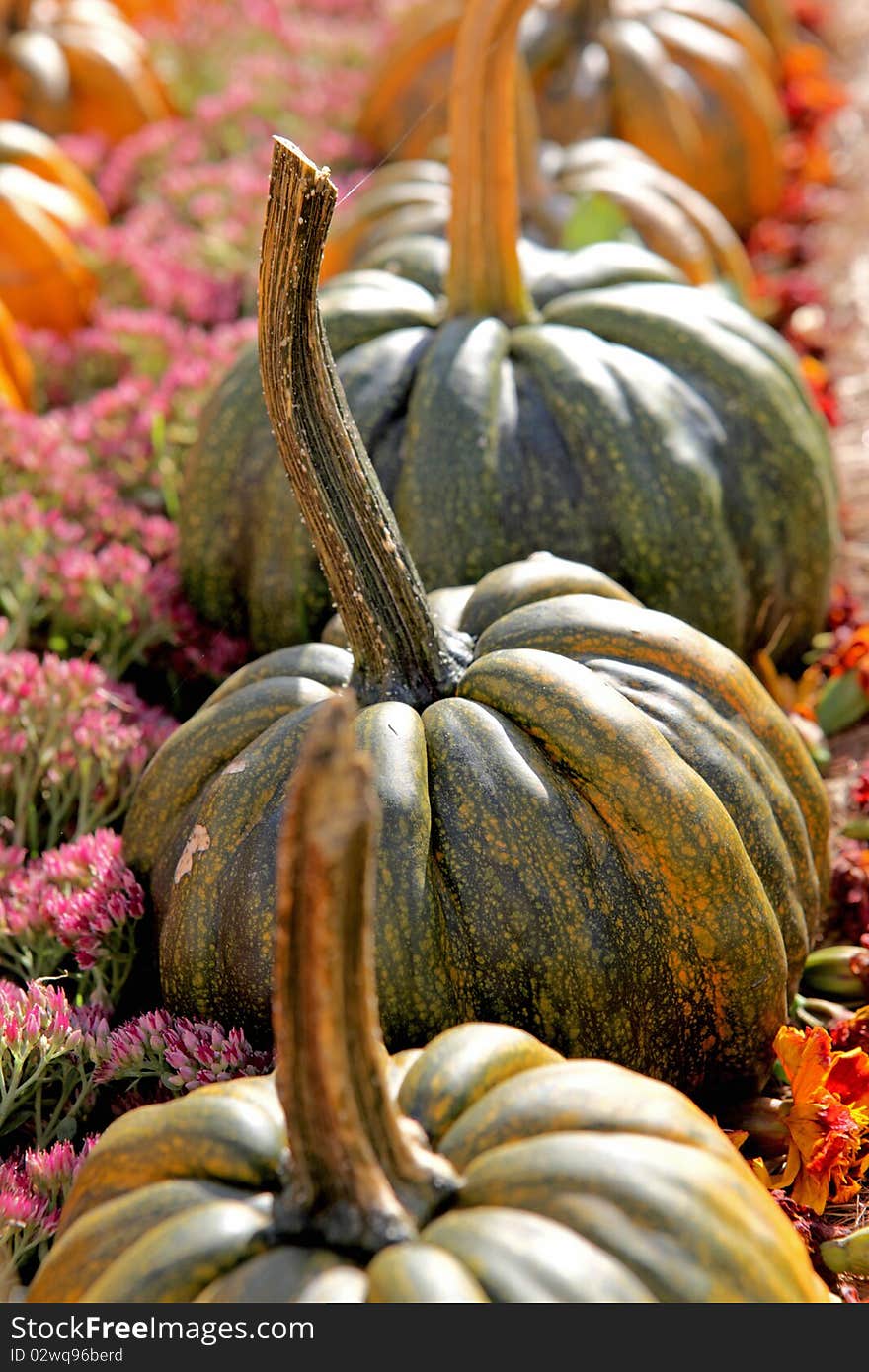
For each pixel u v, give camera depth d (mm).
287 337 1908
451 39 5621
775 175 5645
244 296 5016
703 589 2805
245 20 6965
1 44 5766
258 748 2096
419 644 2143
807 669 3320
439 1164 1469
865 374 4875
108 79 5898
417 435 2777
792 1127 2043
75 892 2336
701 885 1986
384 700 2143
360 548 2072
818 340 4949
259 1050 2043
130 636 3227
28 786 2740
